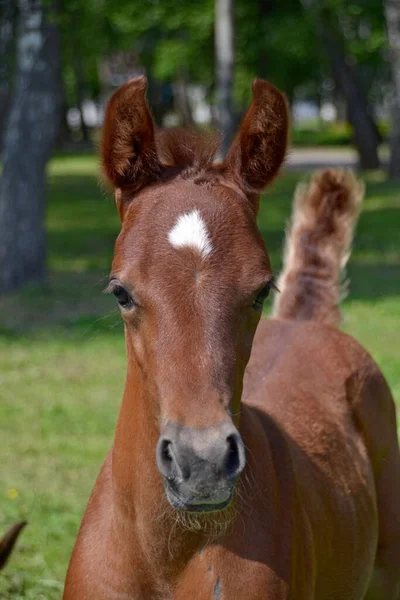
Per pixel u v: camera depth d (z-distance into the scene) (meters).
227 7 20.67
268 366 4.59
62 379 10.30
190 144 3.55
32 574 5.78
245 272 3.19
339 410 4.55
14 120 14.89
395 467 4.87
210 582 3.42
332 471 4.25
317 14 30.36
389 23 28.56
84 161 43.75
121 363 10.98
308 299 5.28
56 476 7.56
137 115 3.43
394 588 4.80
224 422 2.99
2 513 6.67
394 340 11.51
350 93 33.78
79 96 55.28
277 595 3.46
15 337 12.05
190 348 3.07
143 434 3.41
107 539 3.64
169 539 3.44
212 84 42.09
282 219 22.69
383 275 16.14
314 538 3.90
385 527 4.75
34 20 14.59
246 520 3.47
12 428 8.72
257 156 3.59
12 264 14.93
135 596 3.56
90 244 19.98
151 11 30.61
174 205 3.28
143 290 3.16
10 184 14.92
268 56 34.53
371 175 32.00
